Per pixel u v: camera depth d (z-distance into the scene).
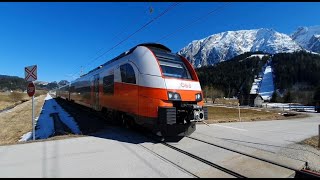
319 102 50.69
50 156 7.11
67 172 5.88
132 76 10.49
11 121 20.44
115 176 5.68
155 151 7.82
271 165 6.74
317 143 10.42
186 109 9.55
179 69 10.55
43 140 9.09
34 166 6.26
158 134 9.40
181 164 6.64
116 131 11.09
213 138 10.12
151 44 10.95
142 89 9.74
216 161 6.96
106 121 15.30
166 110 8.85
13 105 48.31
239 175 5.90
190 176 5.82
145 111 9.54
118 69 12.09
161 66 9.88
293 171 6.32
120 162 6.67
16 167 6.18
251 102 78.44
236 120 19.59
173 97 9.38
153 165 6.49
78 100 26.61
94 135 10.12
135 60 10.53
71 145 8.40
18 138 13.26
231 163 6.84
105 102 14.17
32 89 10.36
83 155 7.23
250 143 9.44
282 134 12.45
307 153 8.21
